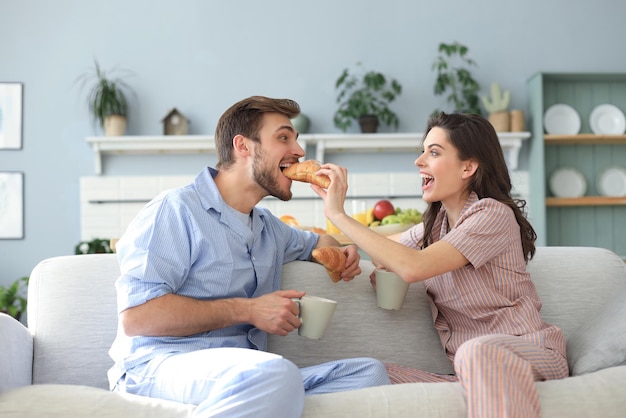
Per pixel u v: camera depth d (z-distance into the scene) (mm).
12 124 5020
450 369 1935
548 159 5188
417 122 5164
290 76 5152
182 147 4883
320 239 2070
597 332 1715
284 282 1956
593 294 1996
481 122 1847
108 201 5023
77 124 5047
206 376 1424
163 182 5051
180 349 1632
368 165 5152
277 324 1638
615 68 5242
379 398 1383
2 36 5043
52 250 5008
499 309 1756
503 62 5211
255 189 1819
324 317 1675
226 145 1825
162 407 1354
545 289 1994
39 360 1812
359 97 5035
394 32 5180
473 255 1709
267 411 1312
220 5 5148
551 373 1604
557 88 5191
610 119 5160
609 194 5156
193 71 5117
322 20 5172
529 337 1671
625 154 5195
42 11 5066
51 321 1843
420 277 1669
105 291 1885
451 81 5035
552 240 5156
